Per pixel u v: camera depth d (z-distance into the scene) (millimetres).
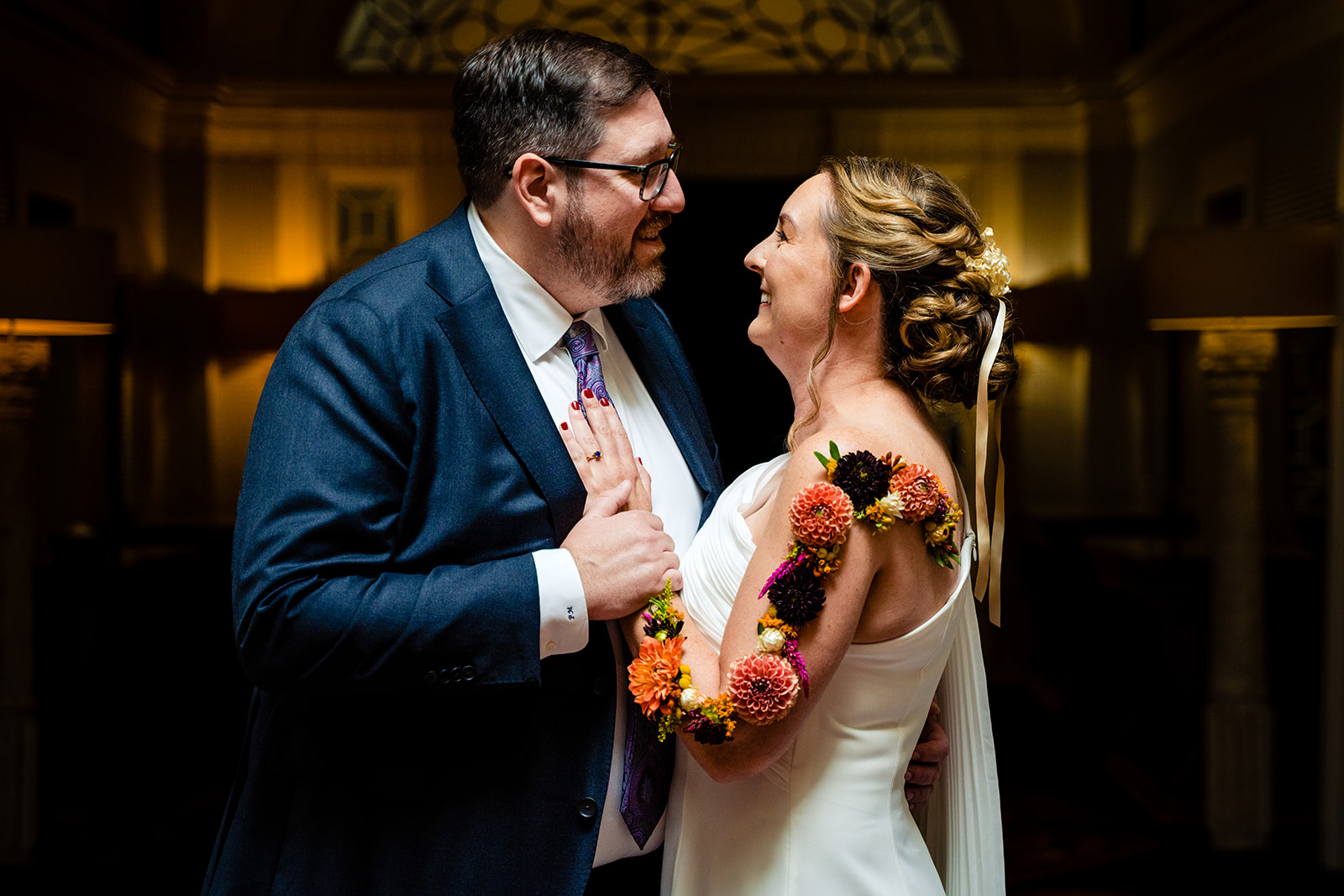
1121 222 6730
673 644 1431
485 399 1525
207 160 6711
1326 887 3707
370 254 6805
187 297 6695
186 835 4129
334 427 1446
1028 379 6742
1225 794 4062
